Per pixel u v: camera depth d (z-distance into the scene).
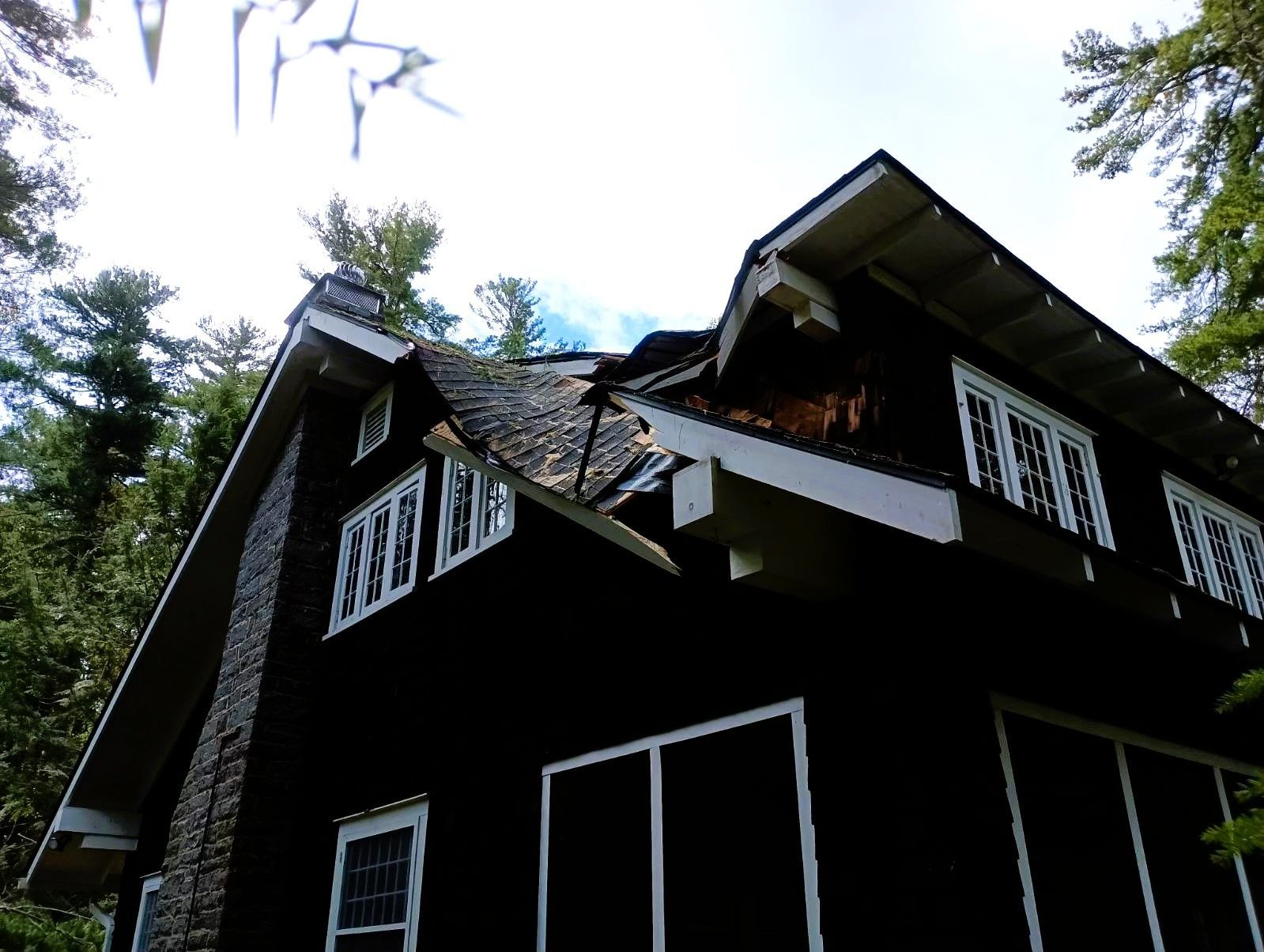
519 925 5.16
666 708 4.83
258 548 8.87
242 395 21.22
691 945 4.21
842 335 4.94
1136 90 13.04
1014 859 3.68
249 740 7.45
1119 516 6.37
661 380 6.03
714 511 3.82
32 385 22.09
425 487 7.90
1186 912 4.60
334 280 9.63
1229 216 13.07
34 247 15.87
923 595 3.93
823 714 4.07
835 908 3.73
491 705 6.10
